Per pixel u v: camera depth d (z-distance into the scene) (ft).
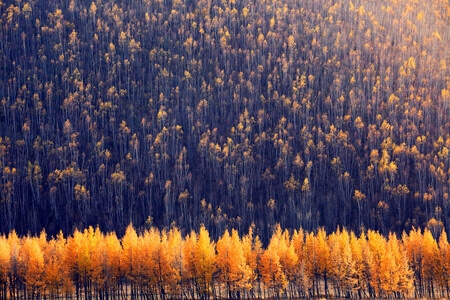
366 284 502.79
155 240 486.79
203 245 471.62
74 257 468.34
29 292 474.08
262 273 476.95
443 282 481.87
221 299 482.28
